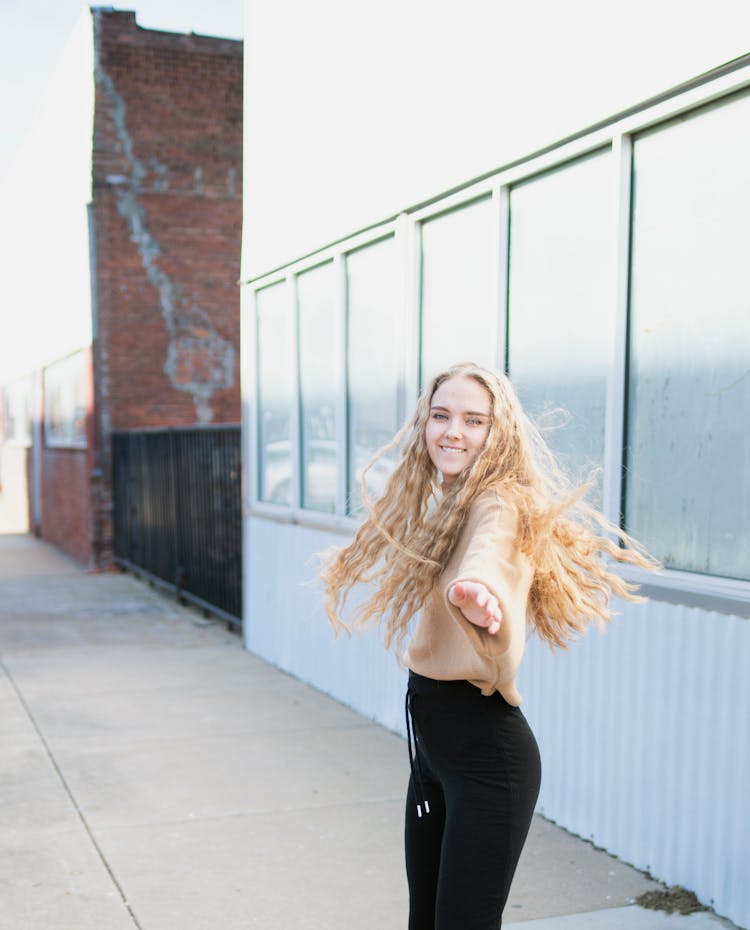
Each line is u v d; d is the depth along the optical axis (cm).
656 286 390
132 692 692
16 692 693
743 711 344
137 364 1327
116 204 1299
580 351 432
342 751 557
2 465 2431
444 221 540
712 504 366
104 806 473
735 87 344
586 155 424
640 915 357
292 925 357
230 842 431
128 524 1296
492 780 232
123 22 1279
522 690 462
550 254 451
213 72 1319
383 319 605
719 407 362
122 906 371
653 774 386
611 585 255
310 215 691
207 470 984
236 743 572
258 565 808
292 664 743
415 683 244
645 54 378
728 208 355
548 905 365
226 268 1345
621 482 406
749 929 341
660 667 382
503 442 236
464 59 499
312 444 716
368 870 403
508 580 217
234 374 1359
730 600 348
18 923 357
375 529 258
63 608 1059
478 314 508
